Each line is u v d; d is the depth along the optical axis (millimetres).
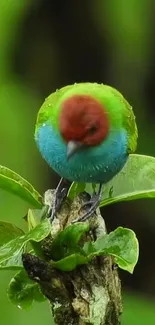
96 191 8195
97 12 15969
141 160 8141
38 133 8180
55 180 15258
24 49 16297
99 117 7977
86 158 8016
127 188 8078
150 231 17078
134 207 16922
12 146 14508
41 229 6980
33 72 16641
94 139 7934
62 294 7191
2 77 15406
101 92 8117
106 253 7055
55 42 16797
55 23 16688
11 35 15602
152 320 13648
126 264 6906
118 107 8156
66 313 7238
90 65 16891
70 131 7898
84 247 7176
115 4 15188
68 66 16984
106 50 16516
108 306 7281
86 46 16688
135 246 6992
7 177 7512
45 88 16844
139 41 15508
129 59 15898
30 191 7656
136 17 15102
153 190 7996
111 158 8070
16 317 12430
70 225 7211
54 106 8031
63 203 7664
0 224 7578
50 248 7266
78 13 16453
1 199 13469
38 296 7809
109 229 17125
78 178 8211
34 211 7664
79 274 7227
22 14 15594
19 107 15047
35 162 14781
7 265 7055
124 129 8180
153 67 16000
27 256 7012
